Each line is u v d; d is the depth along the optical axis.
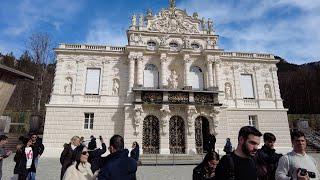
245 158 4.23
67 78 34.22
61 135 31.94
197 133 33.75
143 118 33.22
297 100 72.19
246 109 36.12
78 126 32.53
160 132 32.81
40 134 40.25
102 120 33.19
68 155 8.65
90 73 35.06
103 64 35.38
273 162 6.23
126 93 34.50
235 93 36.75
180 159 28.91
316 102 68.75
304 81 73.00
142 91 33.41
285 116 36.78
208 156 5.78
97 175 5.53
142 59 35.53
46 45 54.75
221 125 34.22
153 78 36.06
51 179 15.85
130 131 32.34
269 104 37.16
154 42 37.81
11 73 6.86
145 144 32.62
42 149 10.84
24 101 61.50
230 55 38.09
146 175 18.11
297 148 5.27
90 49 35.22
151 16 38.56
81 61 34.97
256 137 4.18
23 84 62.69
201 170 5.82
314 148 37.31
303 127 46.25
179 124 33.97
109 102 34.06
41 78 53.06
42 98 56.78
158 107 33.62
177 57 37.03
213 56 36.62
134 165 5.29
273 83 38.12
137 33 37.16
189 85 35.66
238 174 4.03
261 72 38.28
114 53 35.62
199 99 34.19
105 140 32.50
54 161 26.48
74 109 33.03
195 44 38.84
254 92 37.41
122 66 35.66
